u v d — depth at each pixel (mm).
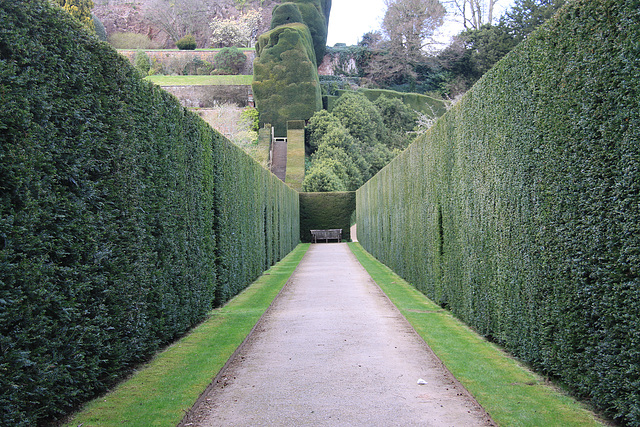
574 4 4355
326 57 67375
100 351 4695
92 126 4645
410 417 4230
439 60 56031
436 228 9812
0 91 3480
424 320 8273
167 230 6758
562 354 4664
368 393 4852
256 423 4156
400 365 5797
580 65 4230
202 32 70500
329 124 46125
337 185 35719
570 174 4418
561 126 4574
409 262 12844
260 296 11164
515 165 5715
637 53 3537
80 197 4441
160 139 6641
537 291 5180
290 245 25891
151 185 6266
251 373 5598
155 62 58875
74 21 4484
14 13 3711
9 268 3422
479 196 7145
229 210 10742
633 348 3617
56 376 3930
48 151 3945
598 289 4039
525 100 5418
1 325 3387
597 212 4012
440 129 9508
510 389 4867
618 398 3844
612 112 3811
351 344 6797
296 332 7590
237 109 47812
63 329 4043
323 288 12250
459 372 5422
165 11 66125
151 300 6184
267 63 48500
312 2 59812
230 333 7492
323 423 4125
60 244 4086
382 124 52375
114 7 67438
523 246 5523
